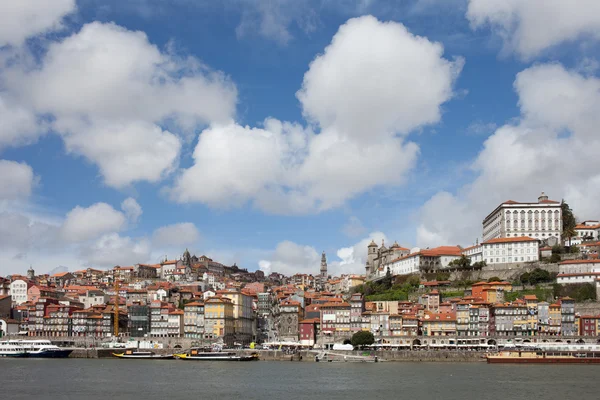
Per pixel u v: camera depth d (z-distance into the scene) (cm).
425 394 19662
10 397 19300
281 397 19300
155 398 19162
